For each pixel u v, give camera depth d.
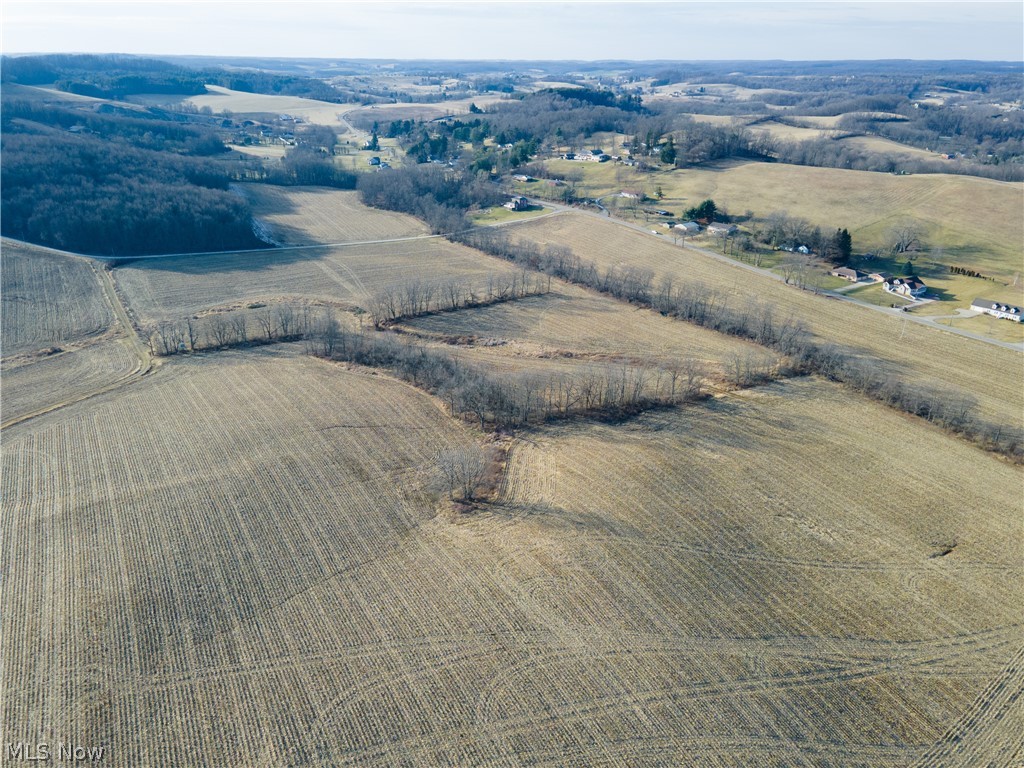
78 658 57.91
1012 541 73.31
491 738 51.06
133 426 94.62
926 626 62.00
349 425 94.81
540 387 103.06
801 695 54.91
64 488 80.62
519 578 66.75
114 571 67.62
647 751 50.16
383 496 79.50
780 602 64.38
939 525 75.69
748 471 84.88
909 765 49.66
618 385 100.88
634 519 75.56
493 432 93.94
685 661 57.78
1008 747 51.06
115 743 50.84
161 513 76.19
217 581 66.50
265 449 88.69
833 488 81.81
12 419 96.81
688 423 96.25
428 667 57.09
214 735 51.50
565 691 54.91
